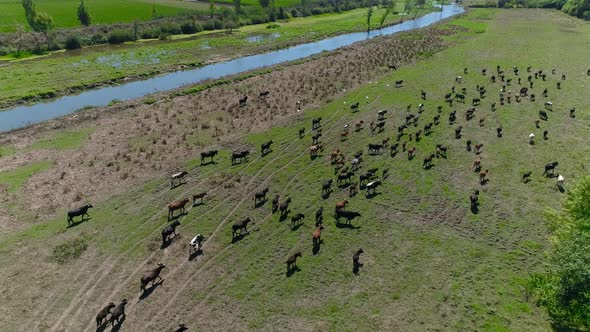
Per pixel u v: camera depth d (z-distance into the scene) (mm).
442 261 26281
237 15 119750
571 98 53469
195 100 55156
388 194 33438
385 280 24875
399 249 27406
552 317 21906
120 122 48000
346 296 23797
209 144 42594
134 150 41156
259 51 87625
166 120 48500
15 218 30828
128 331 21703
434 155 39375
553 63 69750
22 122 49156
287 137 43906
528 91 56125
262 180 35875
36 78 63594
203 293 24125
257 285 24672
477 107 50906
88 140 43469
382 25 123750
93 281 24969
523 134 43719
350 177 35562
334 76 65062
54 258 26766
